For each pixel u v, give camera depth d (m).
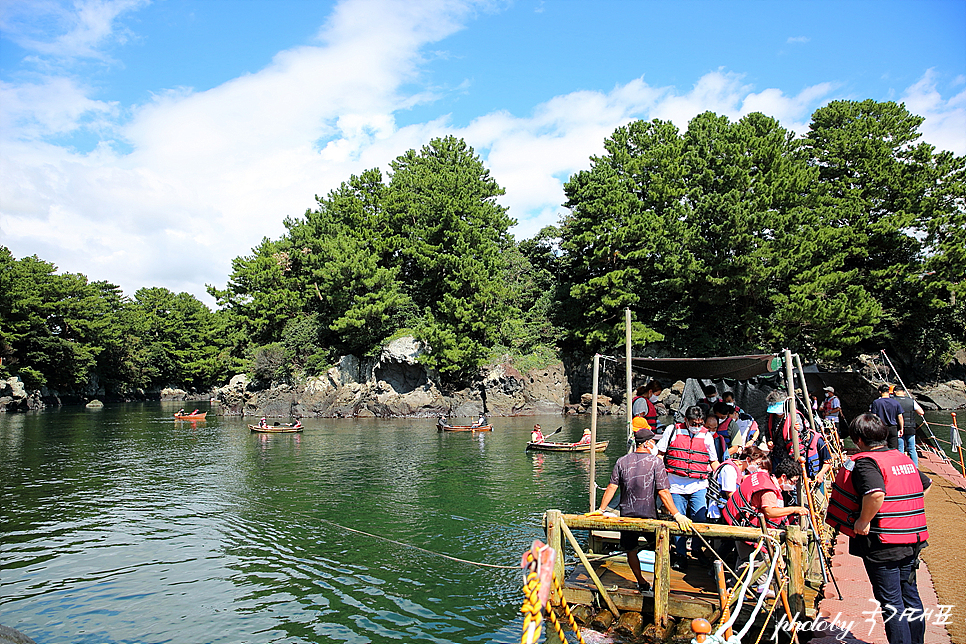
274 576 13.45
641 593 9.26
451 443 38.31
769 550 8.33
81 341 84.25
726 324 55.09
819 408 16.95
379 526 17.56
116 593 12.54
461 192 64.69
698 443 10.40
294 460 31.03
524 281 70.94
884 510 6.28
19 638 7.08
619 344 54.56
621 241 55.41
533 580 4.07
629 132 64.94
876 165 51.34
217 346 108.00
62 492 22.84
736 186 51.03
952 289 47.44
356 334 64.12
